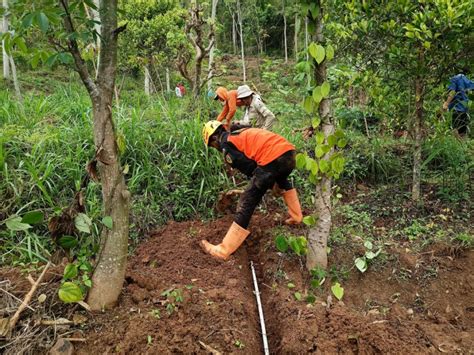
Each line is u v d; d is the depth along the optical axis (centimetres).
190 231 445
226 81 1176
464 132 661
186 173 497
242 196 355
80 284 300
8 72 934
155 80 1112
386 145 619
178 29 840
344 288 372
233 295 338
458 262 392
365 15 446
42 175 452
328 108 343
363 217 471
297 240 344
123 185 288
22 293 305
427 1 424
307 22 327
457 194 504
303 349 295
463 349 307
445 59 445
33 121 549
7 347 268
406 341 310
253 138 362
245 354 289
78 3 246
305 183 512
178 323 299
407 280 379
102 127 271
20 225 261
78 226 271
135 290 323
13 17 239
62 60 235
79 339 277
